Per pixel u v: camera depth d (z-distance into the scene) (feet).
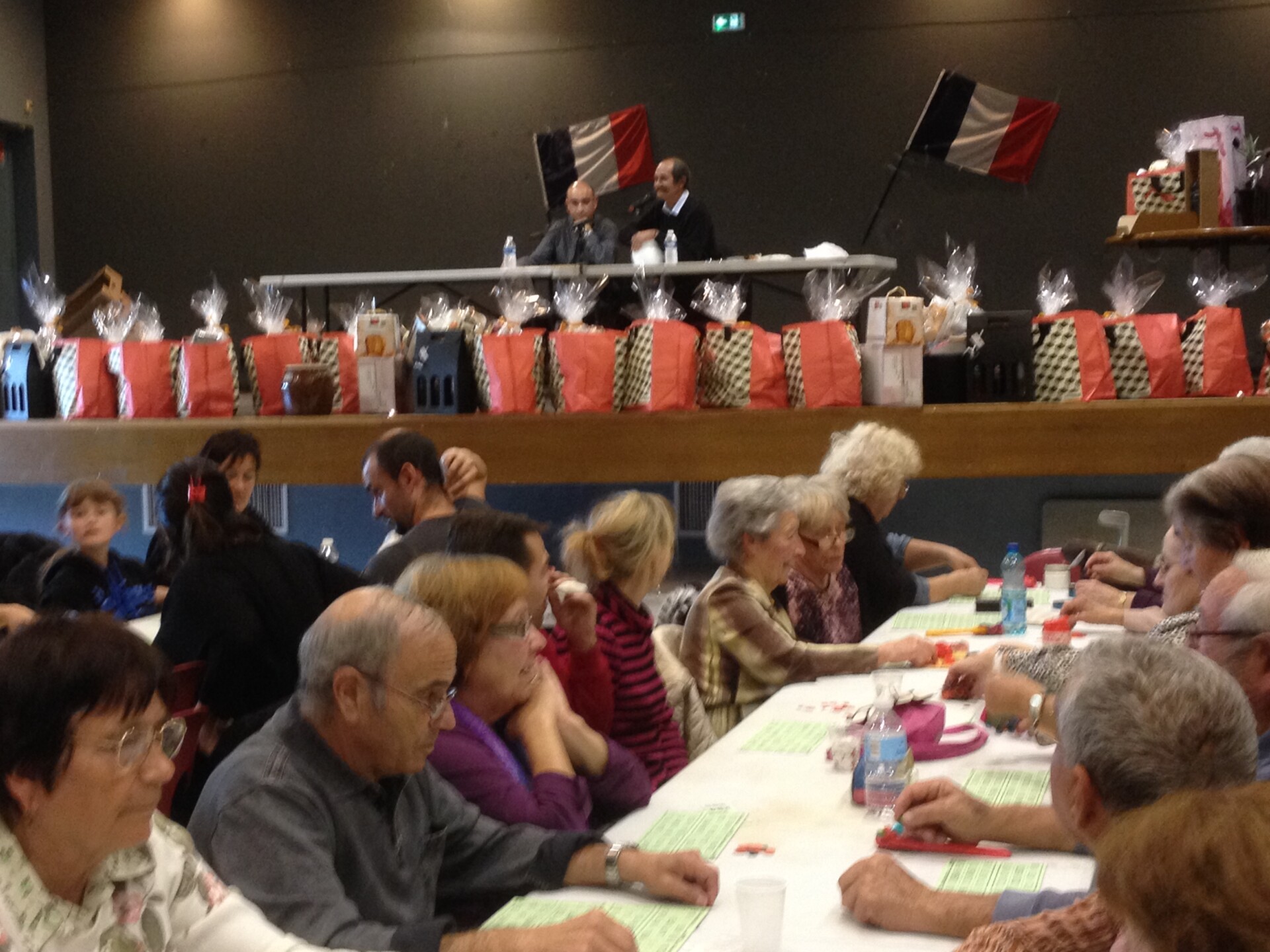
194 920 4.91
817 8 31.91
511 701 7.54
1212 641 6.02
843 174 32.14
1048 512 17.46
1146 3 30.71
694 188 32.78
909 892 5.63
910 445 13.76
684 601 11.89
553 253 27.27
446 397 17.06
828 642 12.16
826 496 12.17
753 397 16.47
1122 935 3.13
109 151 35.76
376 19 33.96
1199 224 18.15
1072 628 11.78
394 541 12.36
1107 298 31.50
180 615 9.68
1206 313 16.30
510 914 5.96
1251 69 30.37
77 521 12.91
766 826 6.97
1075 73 31.14
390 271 34.35
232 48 34.83
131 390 18.26
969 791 7.42
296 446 17.26
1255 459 8.19
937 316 17.44
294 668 9.88
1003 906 5.43
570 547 9.45
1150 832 2.79
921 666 10.73
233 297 35.35
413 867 6.36
